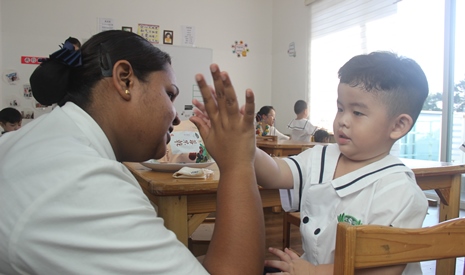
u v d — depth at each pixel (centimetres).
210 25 586
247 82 619
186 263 57
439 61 383
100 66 64
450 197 156
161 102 68
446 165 154
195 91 546
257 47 622
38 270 49
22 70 488
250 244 62
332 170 89
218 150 67
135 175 124
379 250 57
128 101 65
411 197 77
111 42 65
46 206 49
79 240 50
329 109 513
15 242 49
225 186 66
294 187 92
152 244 54
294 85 580
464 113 374
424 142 409
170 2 559
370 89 79
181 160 134
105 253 51
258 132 438
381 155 86
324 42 520
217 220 65
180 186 104
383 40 428
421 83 81
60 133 60
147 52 67
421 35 393
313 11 541
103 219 51
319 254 84
